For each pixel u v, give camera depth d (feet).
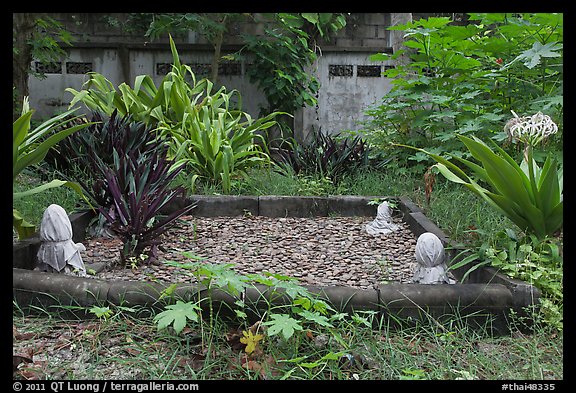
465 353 7.75
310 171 19.57
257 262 12.53
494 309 8.39
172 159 16.52
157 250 12.85
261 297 8.13
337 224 15.99
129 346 7.38
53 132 17.28
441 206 14.82
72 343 7.59
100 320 8.09
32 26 23.22
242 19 27.43
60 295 8.32
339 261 12.78
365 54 28.09
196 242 13.92
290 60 26.53
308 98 26.91
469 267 10.56
